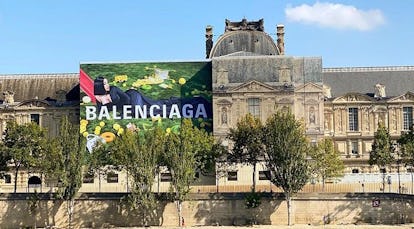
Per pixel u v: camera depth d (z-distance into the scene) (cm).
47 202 11375
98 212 11356
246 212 11244
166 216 11275
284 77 13575
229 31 14812
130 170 11219
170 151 11262
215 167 12444
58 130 14462
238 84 13562
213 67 13625
